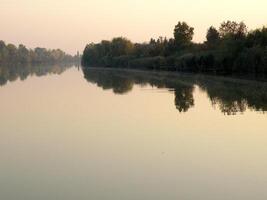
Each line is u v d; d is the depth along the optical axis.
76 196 15.84
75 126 30.52
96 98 49.88
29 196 15.92
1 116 36.12
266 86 57.16
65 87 70.00
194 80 78.38
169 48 135.50
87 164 20.31
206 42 120.62
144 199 15.43
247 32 92.56
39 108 41.06
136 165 19.95
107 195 15.89
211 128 28.59
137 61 149.00
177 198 15.45
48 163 20.62
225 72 86.75
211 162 20.16
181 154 21.81
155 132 27.67
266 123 29.92
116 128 29.38
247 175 18.00
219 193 15.88
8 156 22.19
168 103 43.56
